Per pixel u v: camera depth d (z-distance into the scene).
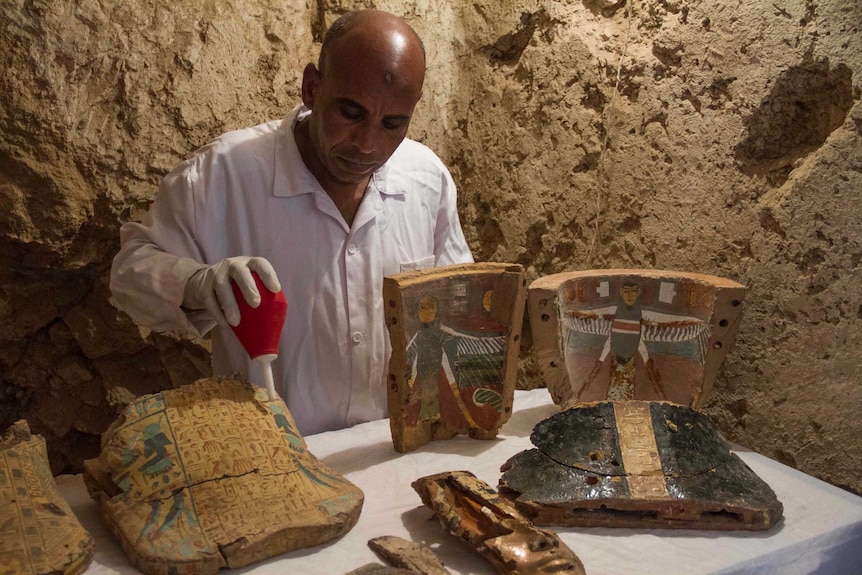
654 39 2.14
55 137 2.19
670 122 2.11
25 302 2.45
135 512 1.33
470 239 2.75
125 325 2.50
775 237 1.91
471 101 2.70
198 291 1.54
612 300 1.95
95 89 2.22
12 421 2.56
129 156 2.28
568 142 2.40
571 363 1.92
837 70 1.80
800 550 1.40
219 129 2.38
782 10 1.86
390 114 1.66
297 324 1.92
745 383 2.01
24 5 2.09
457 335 1.81
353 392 1.99
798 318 1.89
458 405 1.83
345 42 1.63
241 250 1.87
